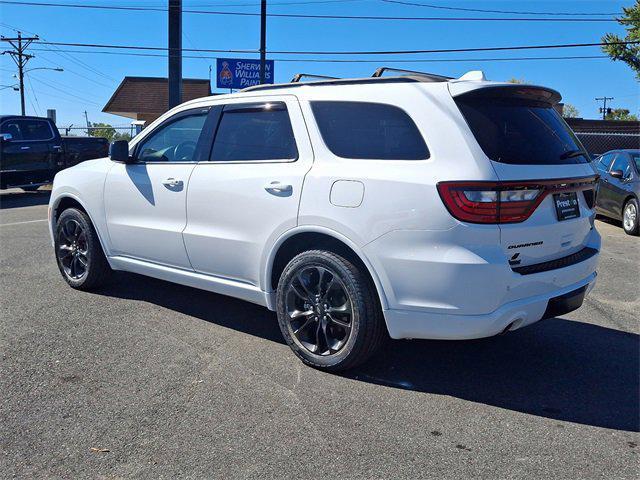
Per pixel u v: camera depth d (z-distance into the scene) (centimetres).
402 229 360
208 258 470
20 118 1495
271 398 373
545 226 372
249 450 315
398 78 402
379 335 393
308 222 401
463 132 356
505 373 422
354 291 387
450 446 323
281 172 421
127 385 388
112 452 311
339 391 386
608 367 438
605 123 3812
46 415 348
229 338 476
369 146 389
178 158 505
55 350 443
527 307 364
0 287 607
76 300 566
